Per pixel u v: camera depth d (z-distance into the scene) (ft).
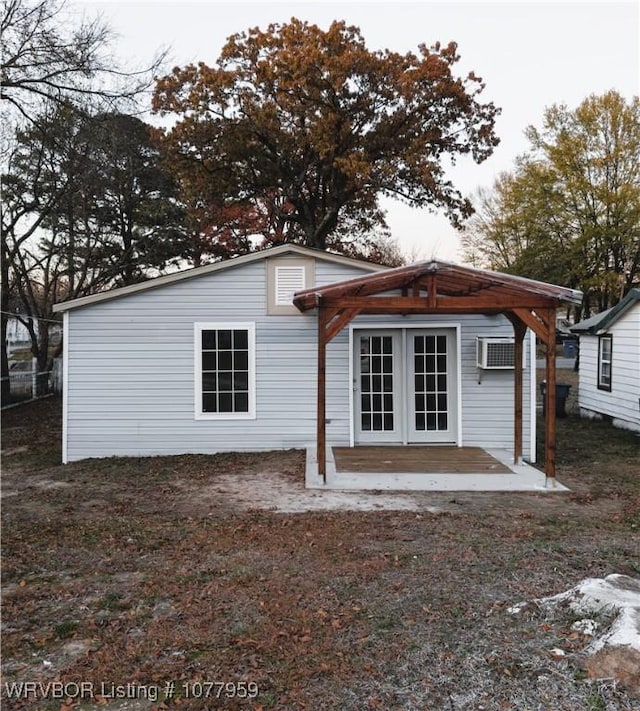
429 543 17.69
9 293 61.62
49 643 11.96
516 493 24.23
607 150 93.20
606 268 94.79
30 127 52.70
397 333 33.71
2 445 38.96
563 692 9.73
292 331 33.06
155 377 33.01
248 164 75.66
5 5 42.80
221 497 23.79
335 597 13.83
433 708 9.53
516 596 13.70
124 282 79.20
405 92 65.57
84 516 21.40
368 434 33.83
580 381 50.42
